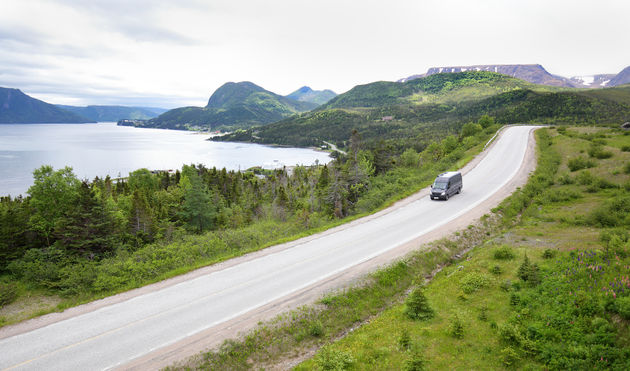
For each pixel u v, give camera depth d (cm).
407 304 1499
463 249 2255
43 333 1395
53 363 1222
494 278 1625
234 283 1805
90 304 1631
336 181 4947
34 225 2772
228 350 1299
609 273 1363
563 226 2236
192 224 4722
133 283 1838
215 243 2455
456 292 1595
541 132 7062
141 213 3844
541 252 1838
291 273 1903
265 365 1280
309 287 1739
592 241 1833
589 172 3391
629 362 931
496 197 3228
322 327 1479
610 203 2347
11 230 2486
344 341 1373
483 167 4691
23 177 17800
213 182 8800
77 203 2908
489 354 1130
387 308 1650
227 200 7744
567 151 4825
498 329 1239
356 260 2041
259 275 1889
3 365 1207
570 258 1628
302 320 1488
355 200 5050
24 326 1449
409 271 1933
